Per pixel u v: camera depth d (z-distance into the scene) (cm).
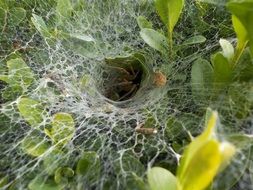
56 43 16
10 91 14
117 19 19
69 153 12
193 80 13
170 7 14
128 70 18
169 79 16
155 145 12
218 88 13
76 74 17
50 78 15
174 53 16
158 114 14
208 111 12
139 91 17
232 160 11
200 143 7
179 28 17
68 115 12
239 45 12
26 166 12
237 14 11
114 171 12
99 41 18
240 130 12
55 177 11
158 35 15
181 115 13
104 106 16
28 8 17
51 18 17
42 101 14
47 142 12
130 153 12
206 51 16
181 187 8
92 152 12
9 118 13
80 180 11
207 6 17
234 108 12
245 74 13
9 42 16
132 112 15
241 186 11
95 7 19
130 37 18
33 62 16
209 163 7
